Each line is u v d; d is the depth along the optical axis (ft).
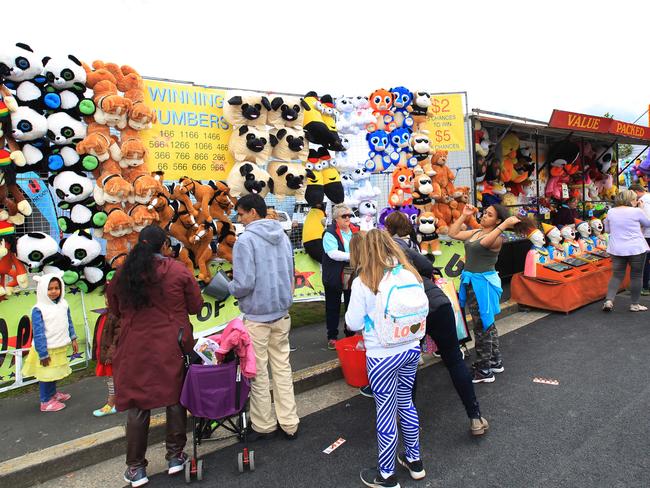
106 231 16.53
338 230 17.67
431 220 23.99
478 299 14.92
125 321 10.02
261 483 10.13
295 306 26.61
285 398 12.05
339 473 10.42
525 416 12.62
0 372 15.38
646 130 35.01
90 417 13.11
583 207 36.52
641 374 15.15
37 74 15.76
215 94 20.25
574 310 23.80
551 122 26.96
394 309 9.04
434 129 26.99
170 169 19.33
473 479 9.86
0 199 15.87
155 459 11.46
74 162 16.61
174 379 10.02
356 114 24.06
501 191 30.91
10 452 11.25
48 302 13.62
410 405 10.05
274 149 21.12
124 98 16.76
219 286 15.67
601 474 9.79
